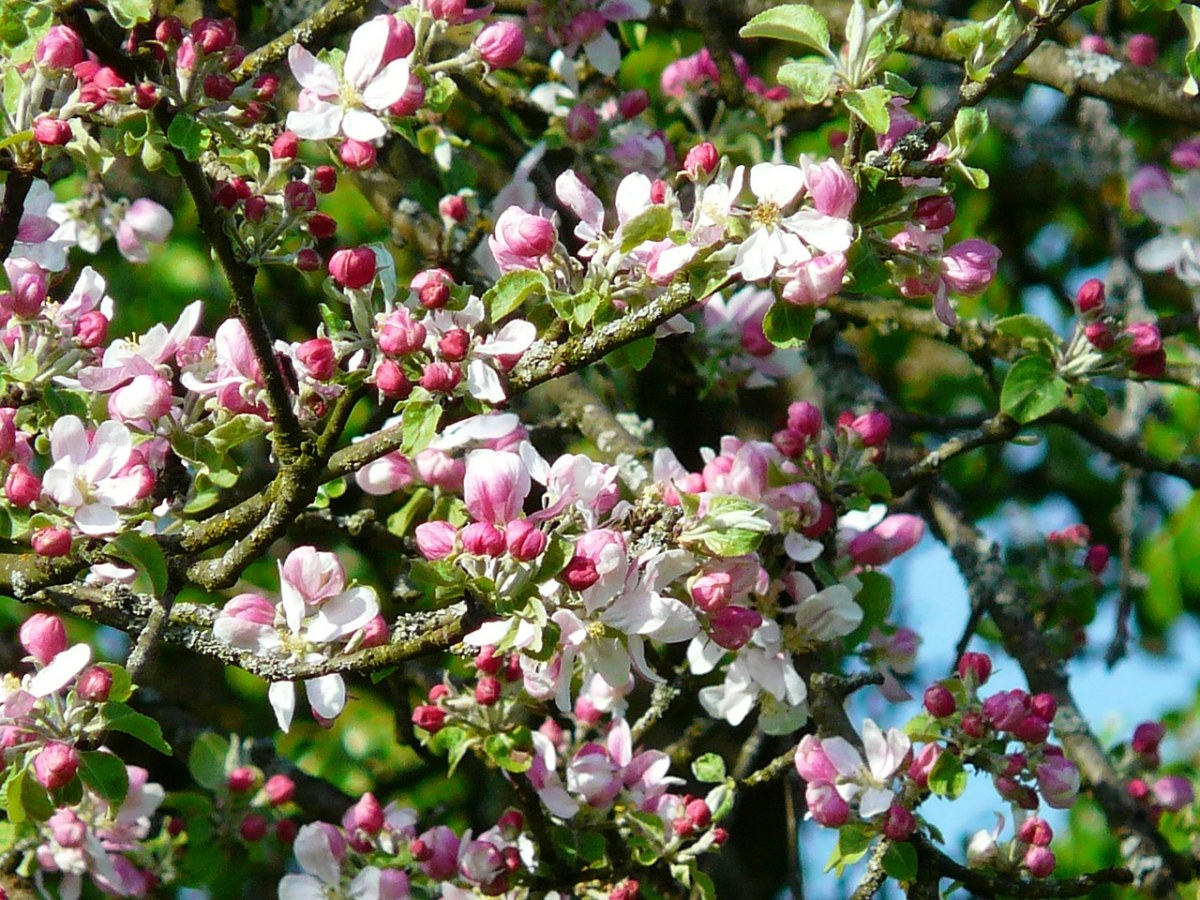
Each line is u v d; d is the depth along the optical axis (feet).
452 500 3.66
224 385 3.12
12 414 3.06
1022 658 4.41
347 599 2.98
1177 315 4.21
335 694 3.01
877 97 2.85
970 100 2.90
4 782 2.95
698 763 3.64
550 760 3.53
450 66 3.13
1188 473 4.45
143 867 4.03
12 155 3.11
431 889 3.65
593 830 3.57
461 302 3.02
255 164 3.10
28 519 3.02
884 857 3.39
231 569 3.08
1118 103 4.15
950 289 3.04
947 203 2.95
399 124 3.13
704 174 2.96
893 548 3.68
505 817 3.64
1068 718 4.35
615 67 4.11
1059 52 4.20
